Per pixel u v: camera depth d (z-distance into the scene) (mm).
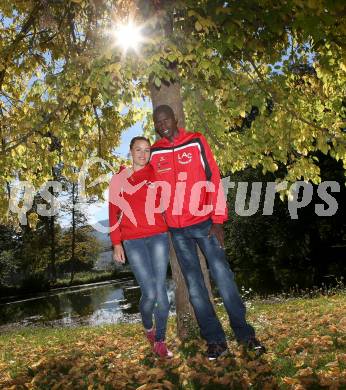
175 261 5488
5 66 7754
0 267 44125
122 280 43406
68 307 24281
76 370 4504
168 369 4094
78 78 5758
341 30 5012
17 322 20391
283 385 3361
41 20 7488
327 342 4441
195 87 6461
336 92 7965
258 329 6117
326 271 23906
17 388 4207
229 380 3576
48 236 51969
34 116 7871
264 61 7172
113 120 9086
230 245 35156
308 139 7914
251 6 4711
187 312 5395
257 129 7695
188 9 4922
